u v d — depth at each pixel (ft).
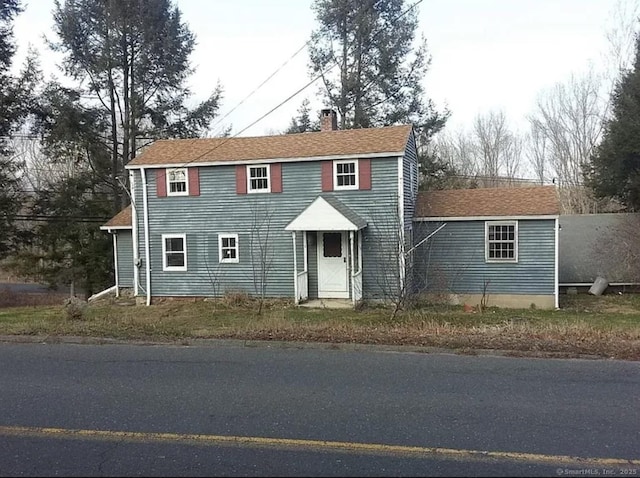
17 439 15.55
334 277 60.70
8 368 24.98
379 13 94.94
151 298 64.13
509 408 18.37
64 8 88.43
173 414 17.78
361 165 58.75
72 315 41.55
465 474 13.00
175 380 22.52
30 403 19.16
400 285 48.83
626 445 14.84
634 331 33.40
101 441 15.31
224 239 62.59
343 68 96.84
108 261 93.04
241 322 42.01
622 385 21.57
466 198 64.80
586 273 72.38
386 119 97.35
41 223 93.56
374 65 95.86
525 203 60.70
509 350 28.19
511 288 59.47
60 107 85.40
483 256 60.18
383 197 58.29
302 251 60.70
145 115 96.37
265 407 18.54
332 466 13.48
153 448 14.75
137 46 92.53
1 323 38.55
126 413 17.92
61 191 91.56
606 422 16.83
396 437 15.53
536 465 13.52
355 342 30.60
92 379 22.74
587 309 56.90
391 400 19.39
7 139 91.40
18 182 89.66
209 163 61.82
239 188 61.72
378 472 13.12
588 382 22.09
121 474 13.06
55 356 27.94
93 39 90.99
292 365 25.55
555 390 20.79
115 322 38.60
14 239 90.22
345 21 95.71
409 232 60.90
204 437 15.57
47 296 96.58
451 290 60.70
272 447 14.78
